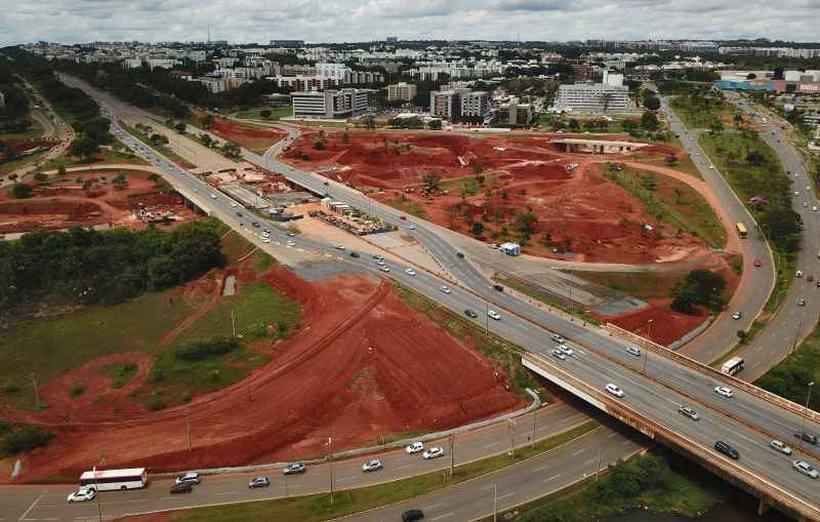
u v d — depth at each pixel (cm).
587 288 19500
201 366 15675
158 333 17675
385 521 10688
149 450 12525
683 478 11981
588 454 12406
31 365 16125
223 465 12338
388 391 14450
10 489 11656
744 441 11712
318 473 11988
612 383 13750
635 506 11294
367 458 12406
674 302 18575
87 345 17100
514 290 19200
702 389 13562
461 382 14712
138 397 14488
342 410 13975
